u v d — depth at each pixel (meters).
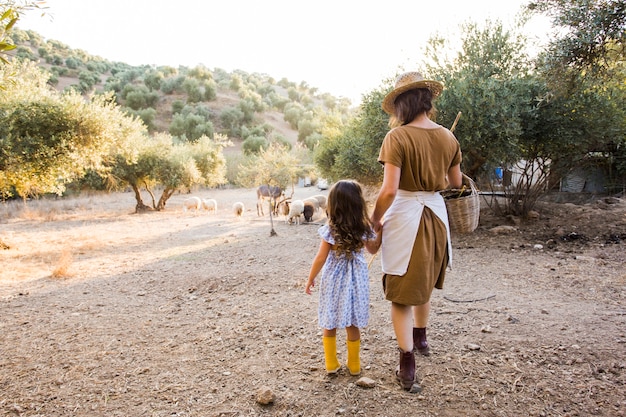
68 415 2.47
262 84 101.00
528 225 8.62
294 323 3.94
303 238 9.96
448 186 2.91
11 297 5.36
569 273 5.37
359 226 2.67
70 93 10.94
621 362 2.85
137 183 20.12
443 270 2.75
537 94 8.09
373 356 3.12
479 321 3.76
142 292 5.50
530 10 6.53
